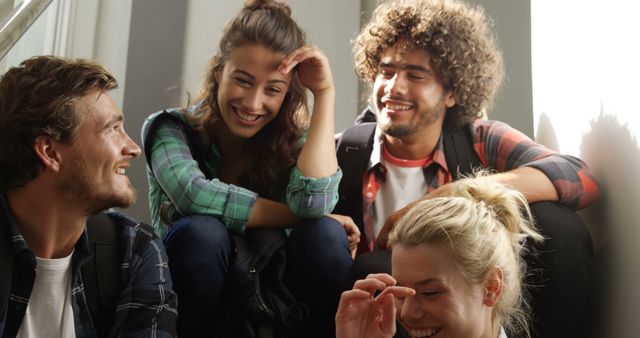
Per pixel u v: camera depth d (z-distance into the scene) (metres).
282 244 1.64
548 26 2.23
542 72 2.28
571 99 2.02
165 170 1.70
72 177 1.34
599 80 1.83
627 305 1.66
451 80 1.88
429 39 1.85
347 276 1.59
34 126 1.31
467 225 1.28
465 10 1.98
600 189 1.83
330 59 2.75
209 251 1.56
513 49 2.55
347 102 2.74
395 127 1.86
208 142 1.82
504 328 1.52
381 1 2.72
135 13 2.65
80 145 1.34
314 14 2.76
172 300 1.45
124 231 1.44
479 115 1.95
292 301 1.59
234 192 1.67
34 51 2.51
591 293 1.88
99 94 1.36
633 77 1.63
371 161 1.93
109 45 2.64
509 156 1.88
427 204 1.35
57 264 1.36
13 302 1.30
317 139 1.74
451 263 1.26
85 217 1.38
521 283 1.58
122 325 1.38
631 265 1.64
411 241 1.28
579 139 1.96
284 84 1.76
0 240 1.31
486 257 1.28
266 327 1.54
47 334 1.33
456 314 1.25
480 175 1.75
